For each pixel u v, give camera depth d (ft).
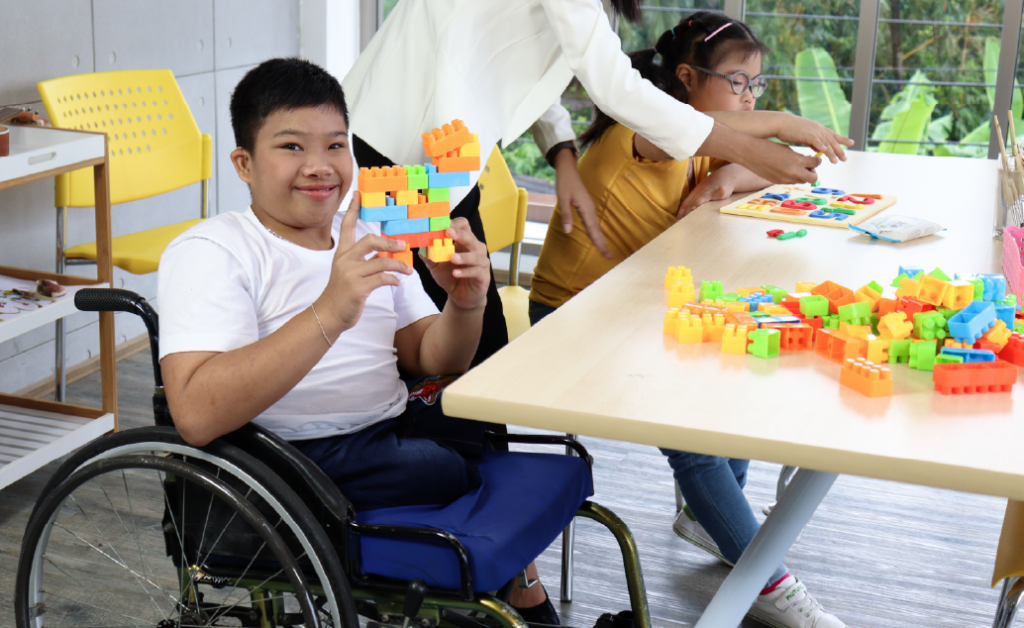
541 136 6.57
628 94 5.30
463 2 5.36
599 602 6.18
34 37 8.87
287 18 13.07
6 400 7.93
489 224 7.15
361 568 3.73
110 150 8.86
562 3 5.12
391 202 3.72
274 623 4.13
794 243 5.50
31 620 4.25
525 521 3.92
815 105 12.80
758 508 7.40
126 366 10.14
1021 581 4.18
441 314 4.43
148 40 10.39
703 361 3.68
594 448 8.45
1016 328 3.91
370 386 4.20
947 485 2.85
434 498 4.09
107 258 7.68
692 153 5.48
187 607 4.11
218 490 3.60
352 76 5.91
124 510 7.00
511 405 3.23
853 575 6.53
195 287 3.75
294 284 4.02
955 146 12.48
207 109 11.56
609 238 6.52
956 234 5.76
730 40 6.66
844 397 3.35
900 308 3.93
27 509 7.11
